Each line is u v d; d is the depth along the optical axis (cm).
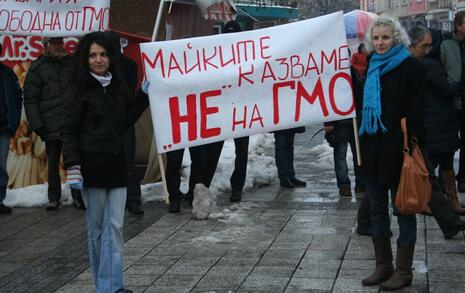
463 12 806
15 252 698
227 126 631
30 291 582
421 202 533
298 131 1001
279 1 2631
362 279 582
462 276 581
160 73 619
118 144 528
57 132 859
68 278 614
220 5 1189
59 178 884
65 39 973
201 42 628
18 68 972
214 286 578
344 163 924
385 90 545
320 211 835
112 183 528
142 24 1069
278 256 654
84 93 523
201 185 816
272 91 636
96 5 822
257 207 866
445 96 762
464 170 917
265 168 1068
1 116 854
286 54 636
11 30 806
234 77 630
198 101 625
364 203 710
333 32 637
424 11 5753
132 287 580
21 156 971
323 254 656
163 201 906
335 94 638
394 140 543
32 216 847
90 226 535
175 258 658
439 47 823
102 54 523
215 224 784
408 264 557
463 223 690
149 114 986
